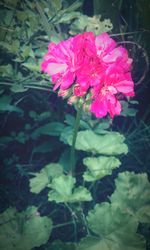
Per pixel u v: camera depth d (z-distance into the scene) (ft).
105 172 1.17
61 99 1.55
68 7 1.45
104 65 1.05
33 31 1.40
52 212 1.37
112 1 1.53
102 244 1.08
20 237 1.14
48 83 1.37
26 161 1.54
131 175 1.24
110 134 1.30
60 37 1.43
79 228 1.34
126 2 1.61
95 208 1.14
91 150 1.26
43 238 1.13
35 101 1.58
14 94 1.53
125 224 1.11
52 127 1.40
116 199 1.21
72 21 1.52
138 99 1.65
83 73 1.05
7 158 1.54
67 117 1.40
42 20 1.39
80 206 1.24
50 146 1.50
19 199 1.44
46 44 1.42
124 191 1.22
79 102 1.11
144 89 1.65
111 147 1.26
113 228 1.11
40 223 1.16
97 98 1.08
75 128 1.18
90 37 1.05
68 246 1.12
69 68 1.06
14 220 1.17
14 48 1.35
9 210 1.20
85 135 1.30
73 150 1.23
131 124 1.57
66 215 1.38
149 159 1.51
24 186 1.47
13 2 1.41
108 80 1.06
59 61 1.07
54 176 1.25
